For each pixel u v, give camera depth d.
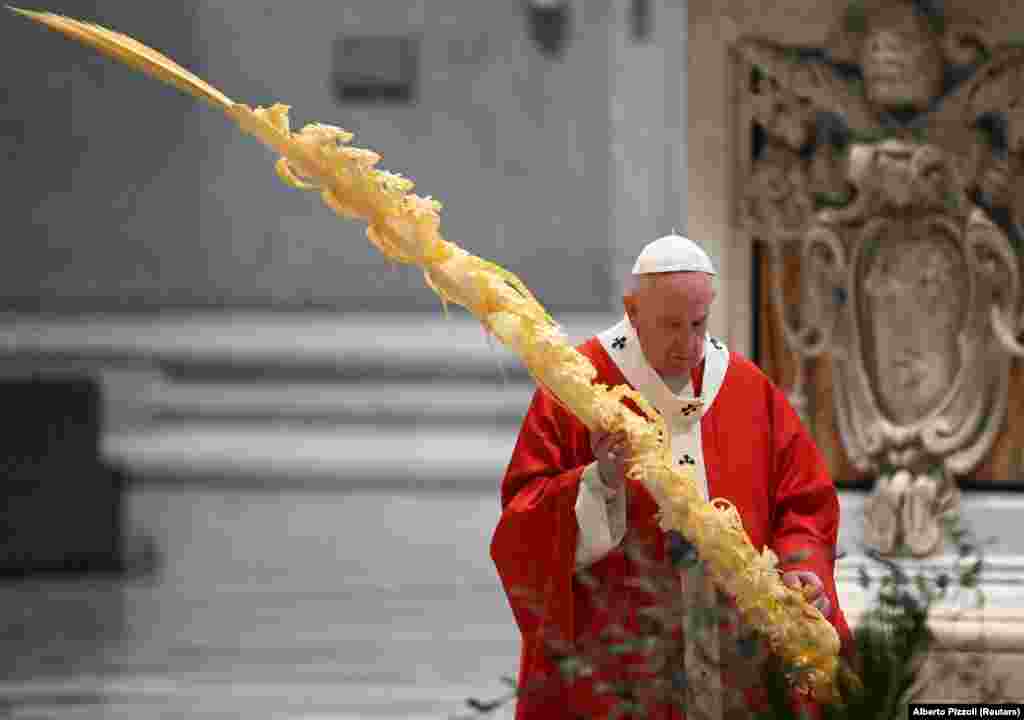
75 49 50.81
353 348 49.44
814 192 19.56
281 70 50.59
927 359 19.36
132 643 34.34
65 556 43.75
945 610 17.45
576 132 50.22
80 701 28.70
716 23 19.67
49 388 43.69
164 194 50.84
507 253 50.34
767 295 19.75
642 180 49.94
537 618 15.11
